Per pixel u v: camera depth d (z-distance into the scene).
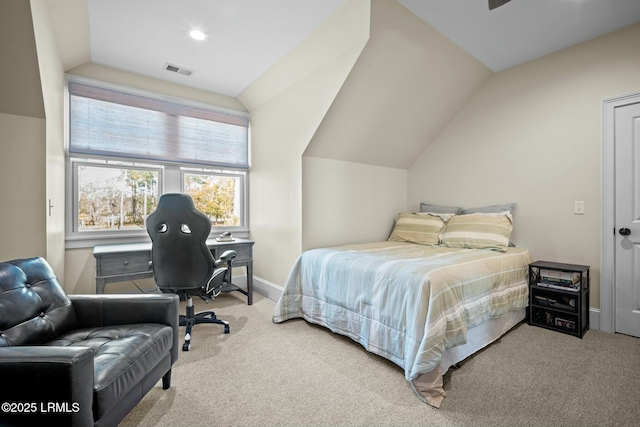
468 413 1.51
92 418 1.04
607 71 2.56
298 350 2.19
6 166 1.95
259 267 3.79
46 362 0.96
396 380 1.81
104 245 2.97
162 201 2.26
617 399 1.61
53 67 2.22
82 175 2.94
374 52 2.50
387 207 3.85
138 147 3.19
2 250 1.96
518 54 2.91
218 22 2.40
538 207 2.95
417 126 3.49
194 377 1.83
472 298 2.02
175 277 2.31
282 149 3.37
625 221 2.48
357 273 2.22
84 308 1.65
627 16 2.35
